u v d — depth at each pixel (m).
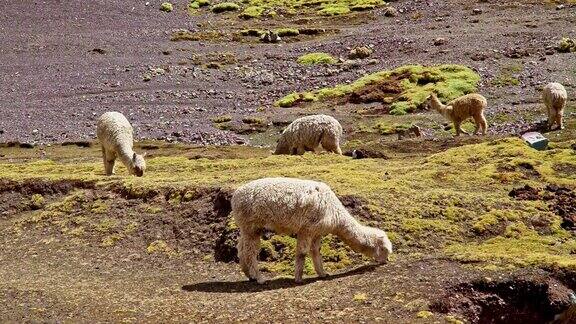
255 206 17.73
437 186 25.19
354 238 18.36
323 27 80.31
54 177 28.45
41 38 78.25
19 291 18.75
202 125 53.03
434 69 58.09
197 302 17.23
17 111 59.56
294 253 20.84
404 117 50.16
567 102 47.97
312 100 57.12
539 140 31.48
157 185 25.94
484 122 41.69
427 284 17.03
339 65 65.31
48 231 25.16
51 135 53.22
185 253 22.36
